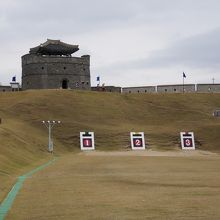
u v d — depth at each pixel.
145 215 25.02
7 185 39.31
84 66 179.75
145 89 185.38
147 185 39.34
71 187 38.03
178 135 120.06
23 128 111.62
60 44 180.75
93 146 114.38
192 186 38.31
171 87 185.50
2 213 25.83
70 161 75.81
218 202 29.20
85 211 26.39
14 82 180.75
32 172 53.97
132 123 137.25
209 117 145.00
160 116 145.25
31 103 137.25
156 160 78.06
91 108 142.50
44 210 26.84
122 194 33.41
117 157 88.06
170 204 28.55
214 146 115.75
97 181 42.81
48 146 100.94
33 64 175.38
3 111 129.50
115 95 156.25
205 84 185.38
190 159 81.69
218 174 49.94
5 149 70.62
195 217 24.31
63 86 176.12
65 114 134.50
